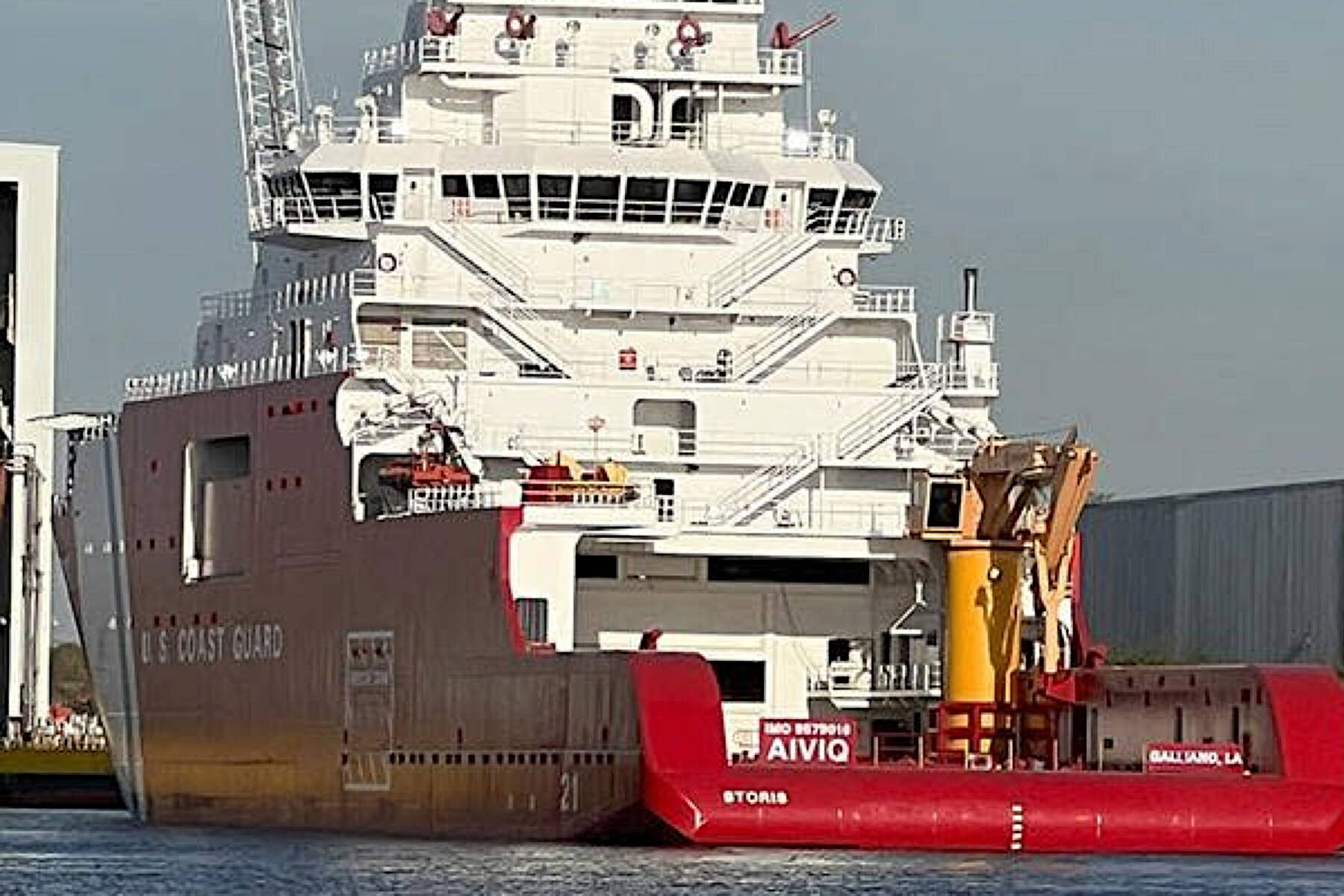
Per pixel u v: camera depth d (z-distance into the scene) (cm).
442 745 17500
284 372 19475
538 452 18362
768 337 19050
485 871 15775
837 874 15625
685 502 18512
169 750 19912
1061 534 17762
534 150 19112
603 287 18975
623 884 15162
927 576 18362
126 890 15738
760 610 18412
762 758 16388
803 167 19362
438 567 17500
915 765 16825
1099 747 17738
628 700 16262
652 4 19475
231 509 19300
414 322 18738
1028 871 15950
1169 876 15812
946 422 18750
